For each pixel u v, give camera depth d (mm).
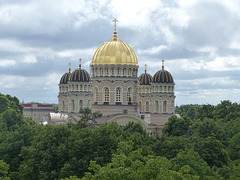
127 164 98500
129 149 113812
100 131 137000
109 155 130500
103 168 94250
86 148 130875
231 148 165750
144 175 93688
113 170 92562
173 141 142500
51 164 129250
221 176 135000
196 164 122188
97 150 130125
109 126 158625
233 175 129125
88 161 127750
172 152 139875
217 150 150500
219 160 149500
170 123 188750
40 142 135250
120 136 144375
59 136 137250
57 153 129750
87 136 136500
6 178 101250
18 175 132750
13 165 141625
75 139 133875
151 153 133250
